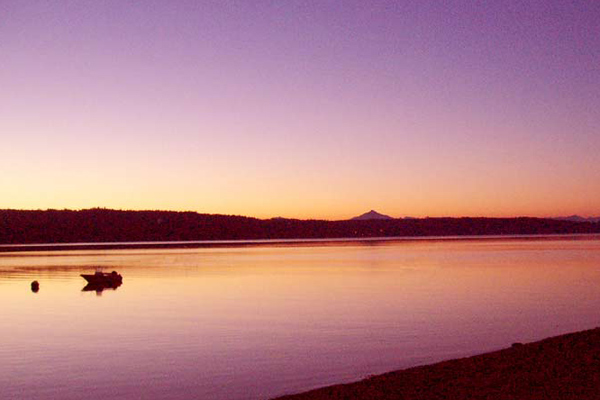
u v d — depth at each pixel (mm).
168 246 135625
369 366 16266
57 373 16125
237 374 15703
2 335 22078
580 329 21203
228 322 24172
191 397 13797
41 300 34562
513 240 151000
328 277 45969
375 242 161875
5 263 70312
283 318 24938
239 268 57656
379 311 26547
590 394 10531
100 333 22234
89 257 83188
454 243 135625
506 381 11727
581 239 153250
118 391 14336
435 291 34438
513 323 22672
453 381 12000
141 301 32625
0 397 14016
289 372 15797
